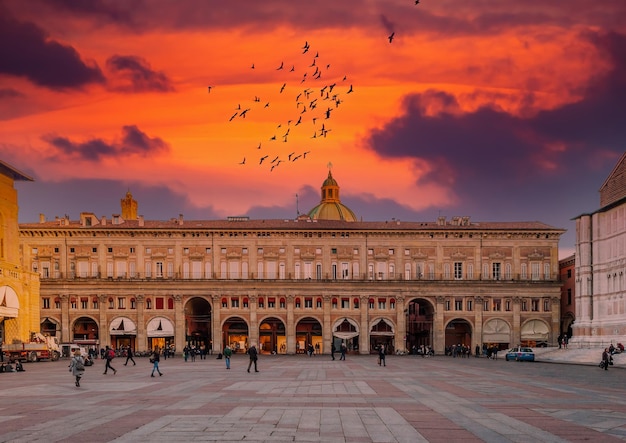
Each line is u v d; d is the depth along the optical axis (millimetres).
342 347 88812
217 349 116938
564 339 111625
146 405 28906
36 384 42344
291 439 19797
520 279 119188
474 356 110438
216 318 117625
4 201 93812
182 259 119062
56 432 21344
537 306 118938
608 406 28250
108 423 23234
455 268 120250
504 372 56906
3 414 26109
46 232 118062
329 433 20891
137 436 20406
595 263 102688
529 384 41500
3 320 92688
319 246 120312
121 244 119000
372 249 120625
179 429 21703
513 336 117750
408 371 58125
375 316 118875
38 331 101688
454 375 51750
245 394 34094
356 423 23031
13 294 92312
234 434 20672
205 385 40594
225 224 122562
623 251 95125
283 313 118312
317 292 118625
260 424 22781
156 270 118812
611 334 96312
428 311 123750
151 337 117312
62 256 118062
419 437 20219
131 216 141250
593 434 20781
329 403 29516
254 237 119938
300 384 41250
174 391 36250
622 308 94625
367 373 54500
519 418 24375
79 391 36875
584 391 35969
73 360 40344
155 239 119375
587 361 80688
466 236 120312
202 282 117562
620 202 95875
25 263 117688
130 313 117188
